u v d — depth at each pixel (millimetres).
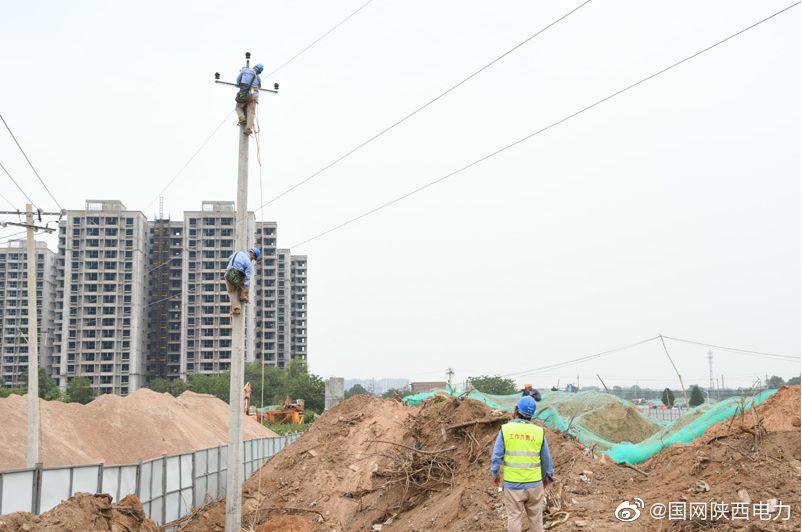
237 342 16078
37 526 10617
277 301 123500
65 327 107938
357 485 20375
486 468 15906
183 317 112250
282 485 21719
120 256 110312
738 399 18969
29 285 23906
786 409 16172
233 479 15758
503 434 9969
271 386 101438
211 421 45375
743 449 12133
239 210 16562
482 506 13383
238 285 16047
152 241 117375
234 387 16031
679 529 10273
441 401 22109
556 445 15305
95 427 32406
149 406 37219
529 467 9781
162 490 19062
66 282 108812
